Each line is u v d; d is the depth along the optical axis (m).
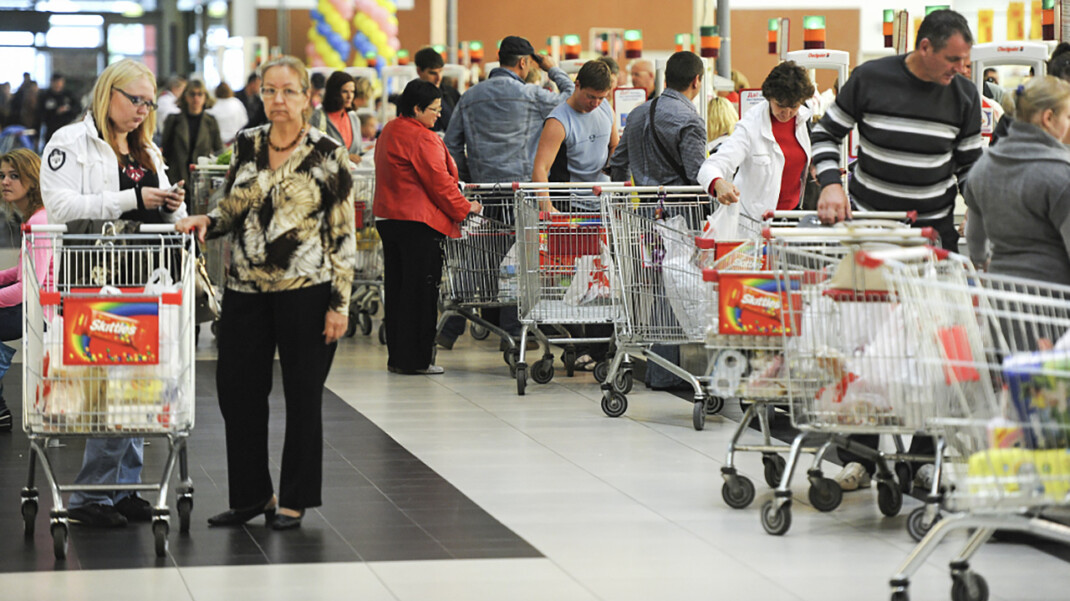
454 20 21.72
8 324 9.54
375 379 12.62
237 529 7.16
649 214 10.84
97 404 6.57
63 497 7.88
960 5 28.25
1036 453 5.25
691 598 5.93
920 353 5.78
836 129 8.09
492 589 6.08
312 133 6.95
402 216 12.48
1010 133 6.68
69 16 28.28
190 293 6.72
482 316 14.21
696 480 8.36
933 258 5.95
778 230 6.90
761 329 7.49
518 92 13.16
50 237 6.68
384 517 7.43
